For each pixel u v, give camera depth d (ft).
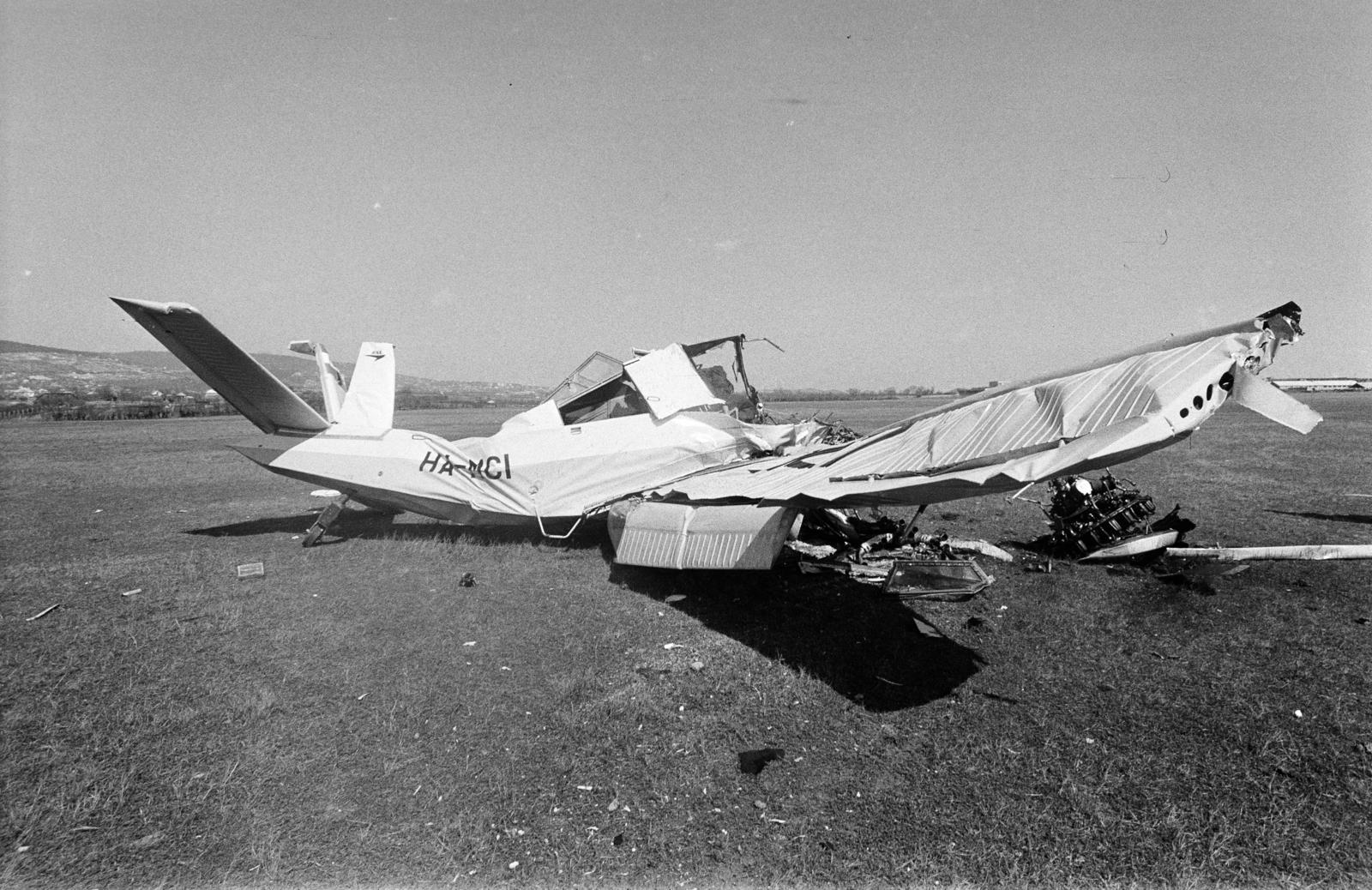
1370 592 18.97
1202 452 56.39
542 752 11.71
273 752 11.77
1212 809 9.71
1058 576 21.59
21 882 8.66
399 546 27.89
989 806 9.93
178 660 15.94
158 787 10.76
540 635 17.47
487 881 8.69
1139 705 12.88
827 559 23.45
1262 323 11.84
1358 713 12.17
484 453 27.40
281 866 8.96
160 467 61.16
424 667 15.46
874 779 10.71
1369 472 43.60
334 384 31.30
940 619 18.03
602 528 30.25
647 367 27.73
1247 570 21.27
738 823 9.72
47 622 18.80
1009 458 12.19
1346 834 9.07
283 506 40.32
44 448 79.66
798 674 14.71
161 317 21.77
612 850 9.21
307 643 17.02
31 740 12.20
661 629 17.74
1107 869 8.59
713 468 24.47
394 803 10.30
